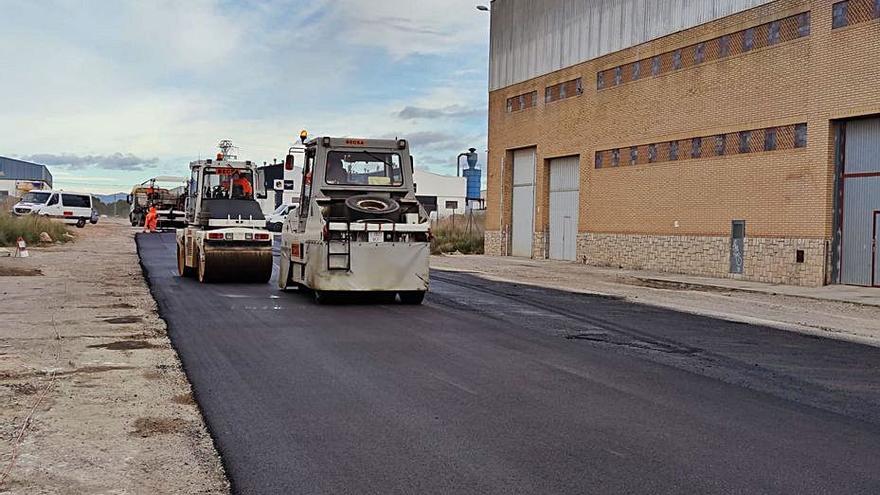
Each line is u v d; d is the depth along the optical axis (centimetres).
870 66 2214
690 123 2917
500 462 627
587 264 3519
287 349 1119
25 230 3362
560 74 3741
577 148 3619
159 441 681
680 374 1001
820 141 2373
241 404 807
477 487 571
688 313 1694
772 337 1366
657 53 3091
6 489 559
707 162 2836
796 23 2461
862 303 1972
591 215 3516
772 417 790
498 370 996
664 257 3053
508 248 4219
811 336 1397
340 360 1043
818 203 2381
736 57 2698
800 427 754
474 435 702
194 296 1755
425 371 980
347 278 1648
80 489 564
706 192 2839
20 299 1608
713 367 1059
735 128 2700
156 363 1005
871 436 727
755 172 2622
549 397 853
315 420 749
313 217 1705
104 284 1938
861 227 2320
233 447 665
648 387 916
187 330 1273
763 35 2586
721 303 1931
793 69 2470
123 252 3108
